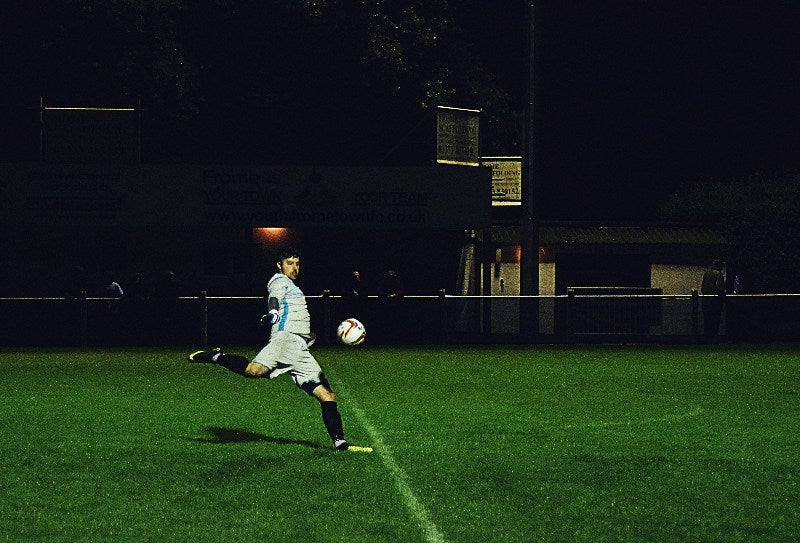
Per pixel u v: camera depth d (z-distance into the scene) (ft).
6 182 178.50
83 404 92.02
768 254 219.82
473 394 99.60
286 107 218.59
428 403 93.40
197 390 102.12
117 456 67.26
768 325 165.78
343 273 195.83
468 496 56.54
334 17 211.41
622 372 119.75
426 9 229.66
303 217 180.96
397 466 64.18
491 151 243.19
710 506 54.49
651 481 60.49
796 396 98.43
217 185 180.24
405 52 220.84
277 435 75.56
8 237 191.11
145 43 201.26
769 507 54.29
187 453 68.23
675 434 76.59
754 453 69.15
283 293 70.44
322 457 67.05
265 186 180.75
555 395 99.04
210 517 51.67
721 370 122.21
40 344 160.76
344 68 216.54
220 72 217.97
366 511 53.06
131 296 174.50
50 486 58.54
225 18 213.25
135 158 181.88
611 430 78.28
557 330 163.94
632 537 48.52
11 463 65.00
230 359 69.41
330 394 70.33
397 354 144.05
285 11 210.38
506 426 80.07
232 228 193.67
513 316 163.94
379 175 181.57
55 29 198.39
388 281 165.99
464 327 163.73
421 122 195.00
